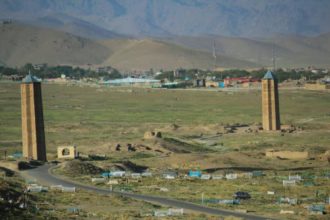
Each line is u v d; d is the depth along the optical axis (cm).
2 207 15588
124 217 15700
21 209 15962
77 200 17888
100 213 16238
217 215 16238
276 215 16488
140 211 16638
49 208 16612
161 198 18825
